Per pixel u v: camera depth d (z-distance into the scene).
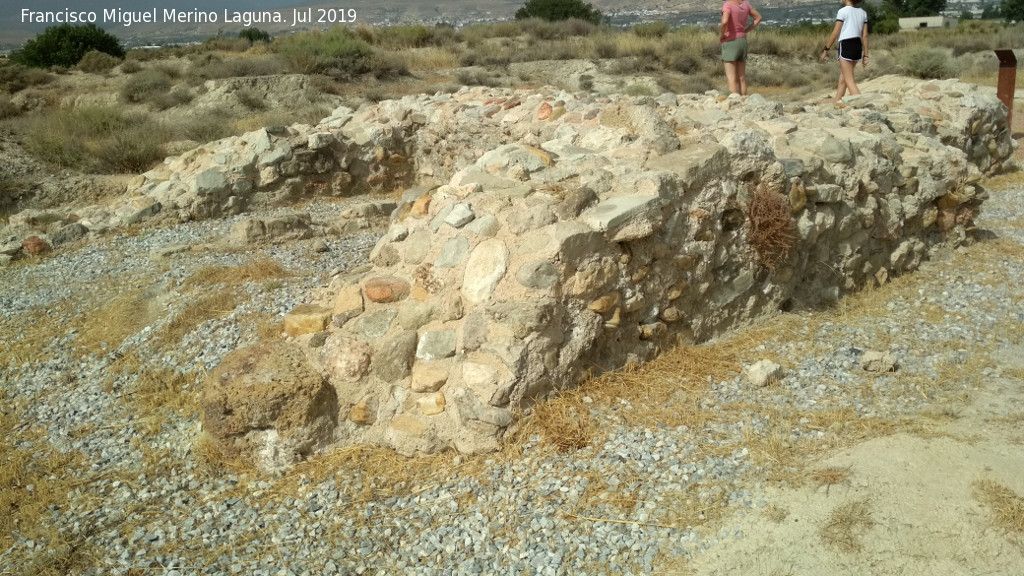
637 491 3.54
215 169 9.08
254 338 5.34
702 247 4.87
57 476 4.21
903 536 3.10
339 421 4.16
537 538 3.33
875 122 7.04
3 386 5.36
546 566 3.17
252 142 9.43
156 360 5.40
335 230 8.21
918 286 6.02
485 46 30.27
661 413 4.14
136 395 5.00
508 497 3.60
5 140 12.87
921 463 3.54
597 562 3.17
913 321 5.30
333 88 21.70
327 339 4.33
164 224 8.78
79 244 8.20
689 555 3.15
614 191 4.71
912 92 9.95
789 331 5.20
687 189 4.82
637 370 4.56
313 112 17.22
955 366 4.58
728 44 9.21
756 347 4.97
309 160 9.64
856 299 5.78
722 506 3.39
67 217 8.86
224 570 3.36
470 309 4.15
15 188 10.83
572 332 4.23
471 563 3.24
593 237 4.24
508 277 4.13
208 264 7.00
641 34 32.59
